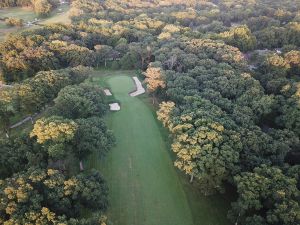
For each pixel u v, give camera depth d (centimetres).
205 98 9706
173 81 10850
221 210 7281
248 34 16288
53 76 10350
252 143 7506
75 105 8631
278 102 9925
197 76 11044
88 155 8081
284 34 16812
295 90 10194
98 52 14325
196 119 8106
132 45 14725
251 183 6356
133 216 7025
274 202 6175
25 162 7075
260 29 19338
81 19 19012
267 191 6269
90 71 11969
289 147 7869
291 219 5688
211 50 13188
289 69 12675
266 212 6084
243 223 6319
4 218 5388
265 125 9969
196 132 7450
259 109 9312
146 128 9944
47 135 6944
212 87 10400
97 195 6303
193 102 9144
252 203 6128
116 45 15725
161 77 10900
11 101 9081
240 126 8312
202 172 6812
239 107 9169
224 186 7781
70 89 9250
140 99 11669
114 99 11438
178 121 8106
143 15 19988
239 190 6359
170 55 12862
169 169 8356
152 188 7756
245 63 12694
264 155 7700
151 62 12988
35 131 7119
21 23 19625
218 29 17612
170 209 7238
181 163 7162
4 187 5841
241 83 10344
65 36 15125
